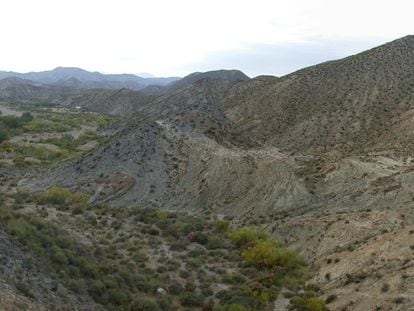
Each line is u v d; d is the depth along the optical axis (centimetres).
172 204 5172
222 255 3406
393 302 2162
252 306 2503
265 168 5397
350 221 3462
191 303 2484
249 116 10994
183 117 7406
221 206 4969
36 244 2167
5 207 3241
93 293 2062
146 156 6106
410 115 7956
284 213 4378
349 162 5059
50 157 8081
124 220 4081
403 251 2627
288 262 3158
